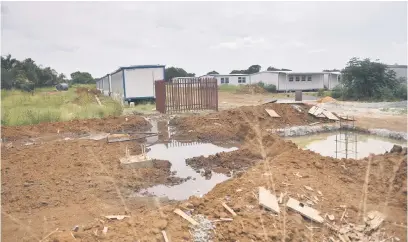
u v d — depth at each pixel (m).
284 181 6.36
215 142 12.88
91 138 13.41
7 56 53.25
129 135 13.67
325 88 43.62
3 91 29.77
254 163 9.47
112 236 4.51
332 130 15.24
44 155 9.98
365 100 29.11
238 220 4.89
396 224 5.03
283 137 14.24
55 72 67.88
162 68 25.38
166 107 20.53
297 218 5.02
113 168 8.90
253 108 17.30
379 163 7.48
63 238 4.51
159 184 8.01
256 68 75.62
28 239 4.99
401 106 22.33
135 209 6.43
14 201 6.64
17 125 15.74
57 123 15.48
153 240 4.36
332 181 6.64
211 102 21.08
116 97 28.30
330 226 4.92
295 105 18.61
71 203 6.63
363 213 5.32
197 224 4.80
